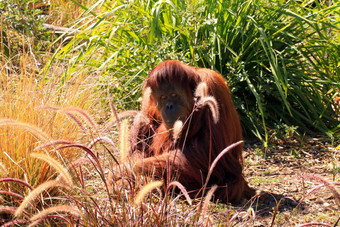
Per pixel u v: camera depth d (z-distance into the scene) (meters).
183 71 4.98
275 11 7.76
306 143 7.12
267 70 7.84
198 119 5.02
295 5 8.66
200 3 7.56
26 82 5.72
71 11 13.63
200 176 4.96
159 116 5.38
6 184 4.55
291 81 7.88
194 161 4.95
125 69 8.07
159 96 5.06
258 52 7.77
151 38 7.61
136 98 7.53
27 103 5.13
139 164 4.84
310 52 8.12
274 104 7.91
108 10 8.84
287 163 6.39
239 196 5.05
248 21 7.89
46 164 4.67
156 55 7.36
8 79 5.90
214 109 3.96
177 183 3.54
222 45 7.71
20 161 4.50
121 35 8.12
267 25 7.61
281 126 7.40
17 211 2.96
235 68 7.55
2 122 3.32
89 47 8.25
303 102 8.01
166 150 5.23
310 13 8.58
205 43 7.17
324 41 7.91
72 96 5.77
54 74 7.00
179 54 7.39
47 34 11.48
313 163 6.38
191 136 5.07
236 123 5.34
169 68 4.97
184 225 3.89
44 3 12.61
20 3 11.70
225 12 7.82
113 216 3.69
